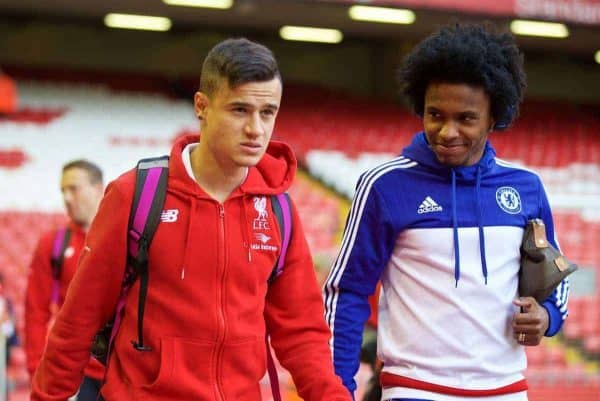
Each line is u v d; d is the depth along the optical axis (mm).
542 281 3600
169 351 3158
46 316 6258
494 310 3617
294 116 18719
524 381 3721
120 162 16406
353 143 17906
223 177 3209
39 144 16266
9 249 14094
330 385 3311
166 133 17250
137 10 16828
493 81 3447
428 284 3602
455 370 3576
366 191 3666
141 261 3168
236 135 3076
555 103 21047
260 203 3287
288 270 3375
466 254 3602
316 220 15773
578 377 12867
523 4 14391
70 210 6215
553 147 19000
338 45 20234
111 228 3160
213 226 3195
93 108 17391
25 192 15305
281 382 8789
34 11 17562
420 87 3564
